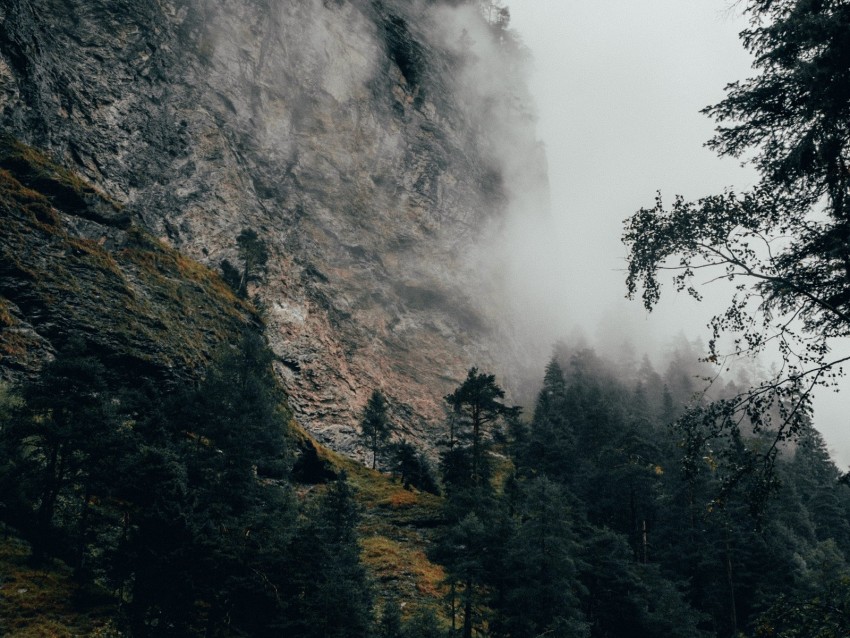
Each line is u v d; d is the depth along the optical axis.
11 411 26.98
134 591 21.30
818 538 62.34
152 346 51.94
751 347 10.80
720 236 10.61
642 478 49.84
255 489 29.81
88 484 25.88
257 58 106.81
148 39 87.44
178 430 32.09
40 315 46.56
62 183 60.00
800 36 9.20
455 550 31.78
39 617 22.23
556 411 75.38
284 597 23.64
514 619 27.55
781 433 10.14
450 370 106.12
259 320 75.31
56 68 72.25
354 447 76.25
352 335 94.25
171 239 75.69
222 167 89.31
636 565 38.84
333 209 108.44
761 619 10.18
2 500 26.61
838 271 10.23
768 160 10.62
